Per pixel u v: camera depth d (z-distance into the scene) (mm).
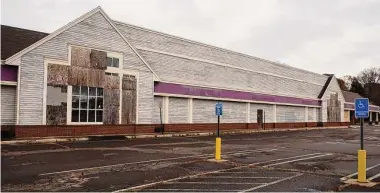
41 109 20109
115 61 24078
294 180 10508
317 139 28094
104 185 9367
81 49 22047
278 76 44156
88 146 17766
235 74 37000
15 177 10047
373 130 45688
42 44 20156
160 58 28797
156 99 27641
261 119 39719
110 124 23594
